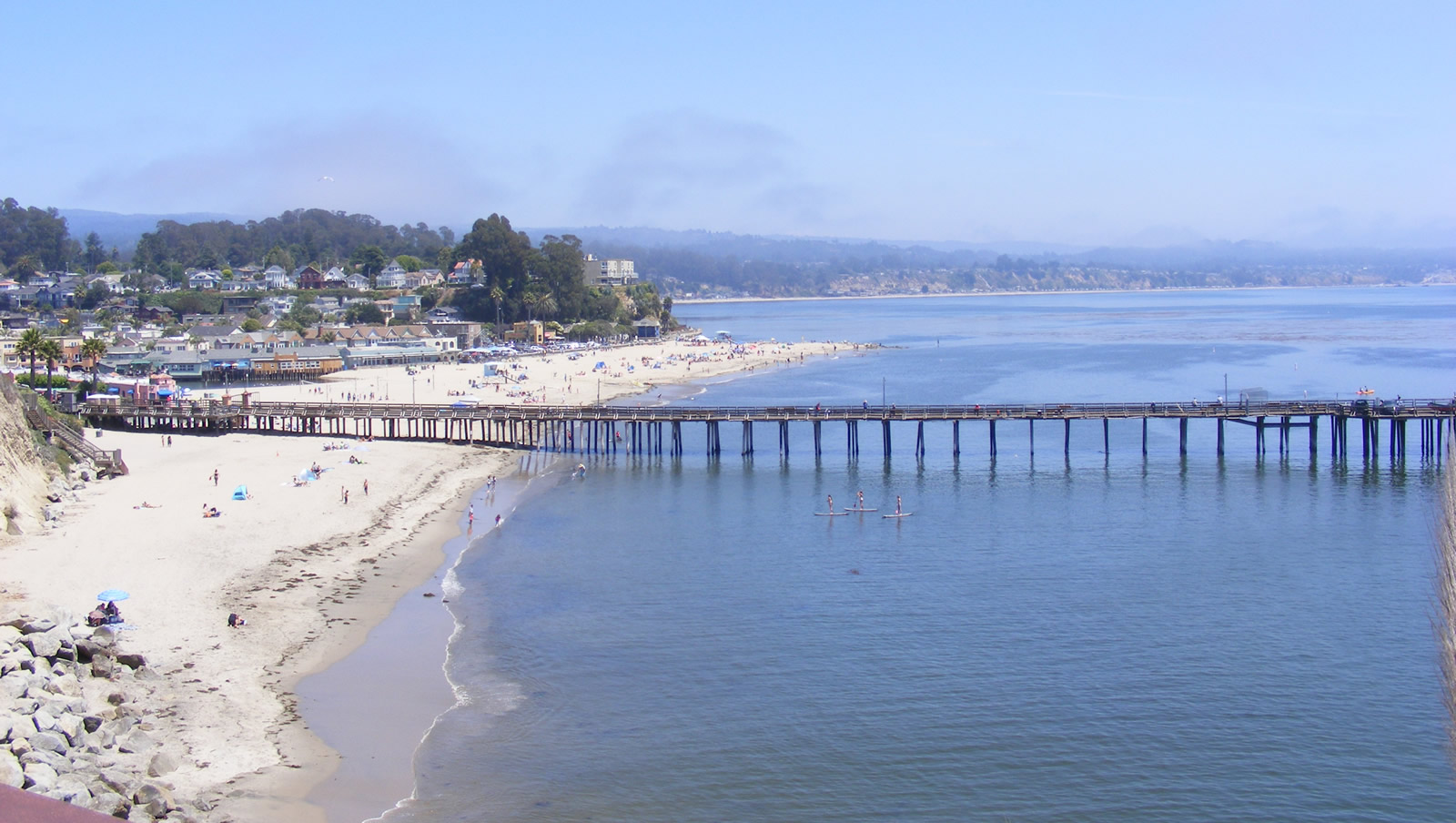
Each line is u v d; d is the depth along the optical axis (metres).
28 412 93.94
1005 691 51.25
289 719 46.06
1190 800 41.34
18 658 43.72
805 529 84.00
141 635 54.09
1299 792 41.88
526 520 86.81
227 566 67.50
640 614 62.44
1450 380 188.38
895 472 110.19
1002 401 166.25
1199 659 55.03
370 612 61.19
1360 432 134.38
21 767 34.81
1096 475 106.88
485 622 60.41
